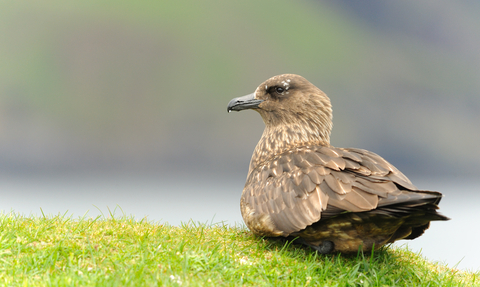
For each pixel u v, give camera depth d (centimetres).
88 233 1105
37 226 1125
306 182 1055
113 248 1032
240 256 1058
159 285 852
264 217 1109
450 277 1109
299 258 1078
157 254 995
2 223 1119
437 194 909
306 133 1330
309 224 1020
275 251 1093
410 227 1059
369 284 1005
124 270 905
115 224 1220
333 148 1146
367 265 1054
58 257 962
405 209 923
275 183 1120
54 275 882
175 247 1043
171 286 854
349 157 1069
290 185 1084
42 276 880
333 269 1038
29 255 954
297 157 1134
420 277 1063
